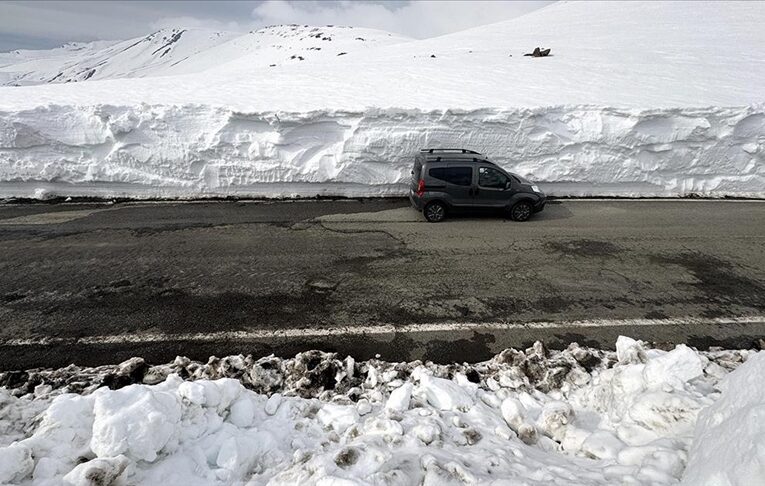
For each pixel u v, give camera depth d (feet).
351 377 16.53
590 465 12.01
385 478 10.15
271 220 33.04
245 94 47.37
